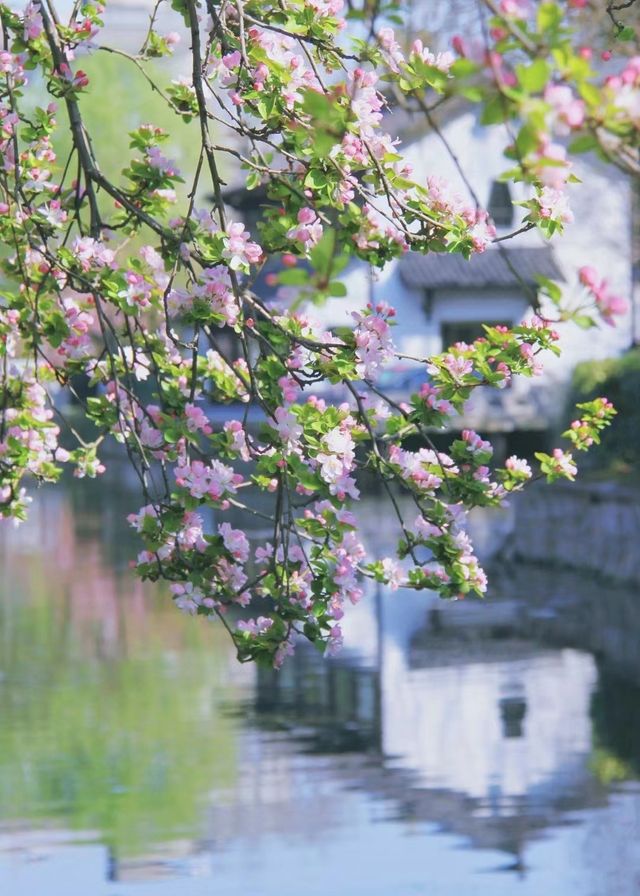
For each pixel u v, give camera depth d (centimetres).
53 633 2480
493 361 852
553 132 469
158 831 1324
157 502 867
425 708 1861
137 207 888
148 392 4353
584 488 3512
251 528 3988
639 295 6550
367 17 647
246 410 855
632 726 1733
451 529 876
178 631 2481
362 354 821
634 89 464
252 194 6888
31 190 918
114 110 8594
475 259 7094
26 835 1314
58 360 969
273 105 823
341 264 560
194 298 824
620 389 4228
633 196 5384
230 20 877
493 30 478
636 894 1123
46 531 4381
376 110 803
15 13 927
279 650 859
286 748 1647
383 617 2703
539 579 3344
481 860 1229
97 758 1596
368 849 1272
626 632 2475
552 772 1530
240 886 1169
